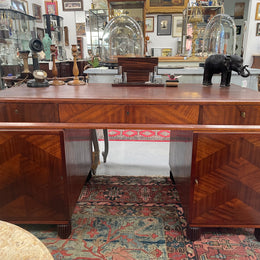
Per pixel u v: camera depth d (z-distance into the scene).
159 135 3.64
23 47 5.40
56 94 1.53
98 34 6.04
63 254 1.40
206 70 1.95
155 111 1.40
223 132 1.32
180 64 3.33
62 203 1.45
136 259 1.37
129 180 2.26
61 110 1.42
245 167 1.36
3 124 1.36
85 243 1.48
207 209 1.42
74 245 1.47
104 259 1.36
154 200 1.94
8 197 1.44
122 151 3.01
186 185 1.49
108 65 3.03
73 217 1.73
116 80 2.02
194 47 3.52
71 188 1.52
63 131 1.34
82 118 1.43
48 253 0.70
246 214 1.43
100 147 3.13
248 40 6.13
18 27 5.15
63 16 7.15
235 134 1.32
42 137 1.35
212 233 1.57
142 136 3.59
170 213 1.78
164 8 6.37
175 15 6.55
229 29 3.41
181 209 1.82
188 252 1.41
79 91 1.66
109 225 1.65
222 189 1.39
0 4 5.07
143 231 1.59
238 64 1.76
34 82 1.88
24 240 0.74
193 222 1.45
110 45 3.20
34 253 0.70
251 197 1.40
